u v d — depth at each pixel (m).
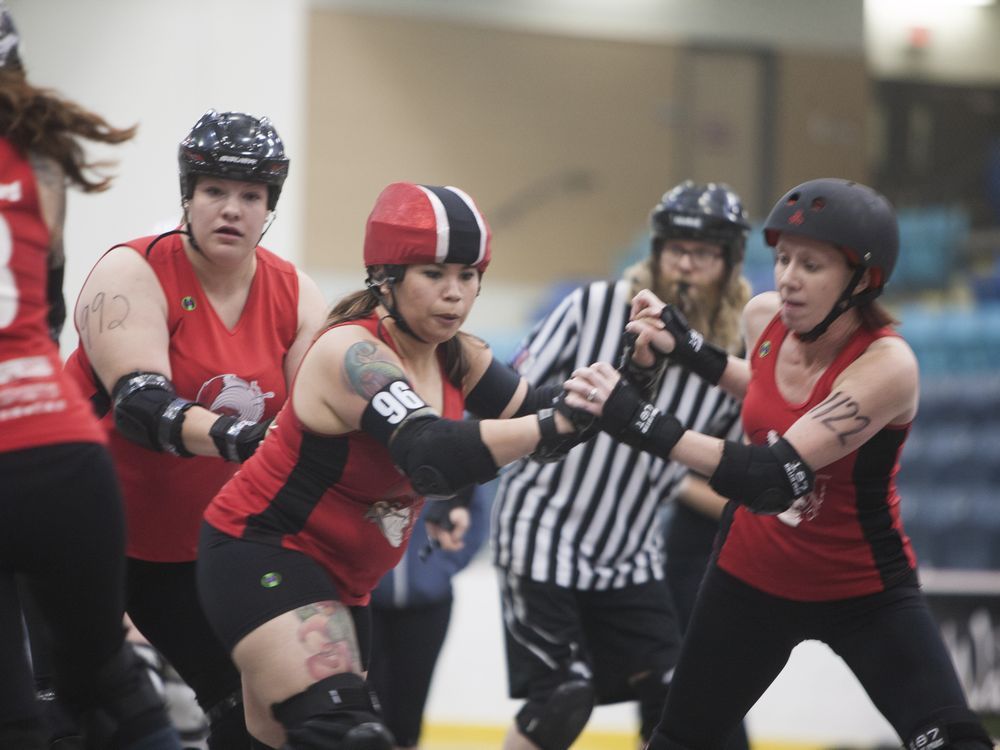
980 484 20.53
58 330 8.05
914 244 30.98
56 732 8.26
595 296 10.29
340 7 30.73
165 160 28.78
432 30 31.59
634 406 7.09
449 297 6.72
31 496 6.04
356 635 7.61
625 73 33.09
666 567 11.70
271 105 29.78
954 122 35.69
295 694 6.68
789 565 7.93
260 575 6.90
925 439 21.00
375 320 6.93
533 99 32.47
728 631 8.14
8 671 6.00
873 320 7.65
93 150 28.25
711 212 9.95
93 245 28.23
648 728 10.41
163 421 7.51
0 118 6.19
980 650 15.61
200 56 29.14
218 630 6.99
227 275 8.21
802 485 7.25
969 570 19.72
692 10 33.44
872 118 35.28
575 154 32.81
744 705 8.26
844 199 7.37
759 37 33.91
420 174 31.66
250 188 7.86
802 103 34.19
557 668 10.23
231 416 8.18
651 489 10.53
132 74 28.72
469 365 7.31
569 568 10.34
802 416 7.66
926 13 35.47
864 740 15.62
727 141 33.75
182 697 11.09
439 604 11.94
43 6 28.25
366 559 7.25
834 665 15.70
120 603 6.58
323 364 6.80
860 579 7.88
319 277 30.83
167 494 8.28
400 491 7.11
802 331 7.57
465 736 16.55
